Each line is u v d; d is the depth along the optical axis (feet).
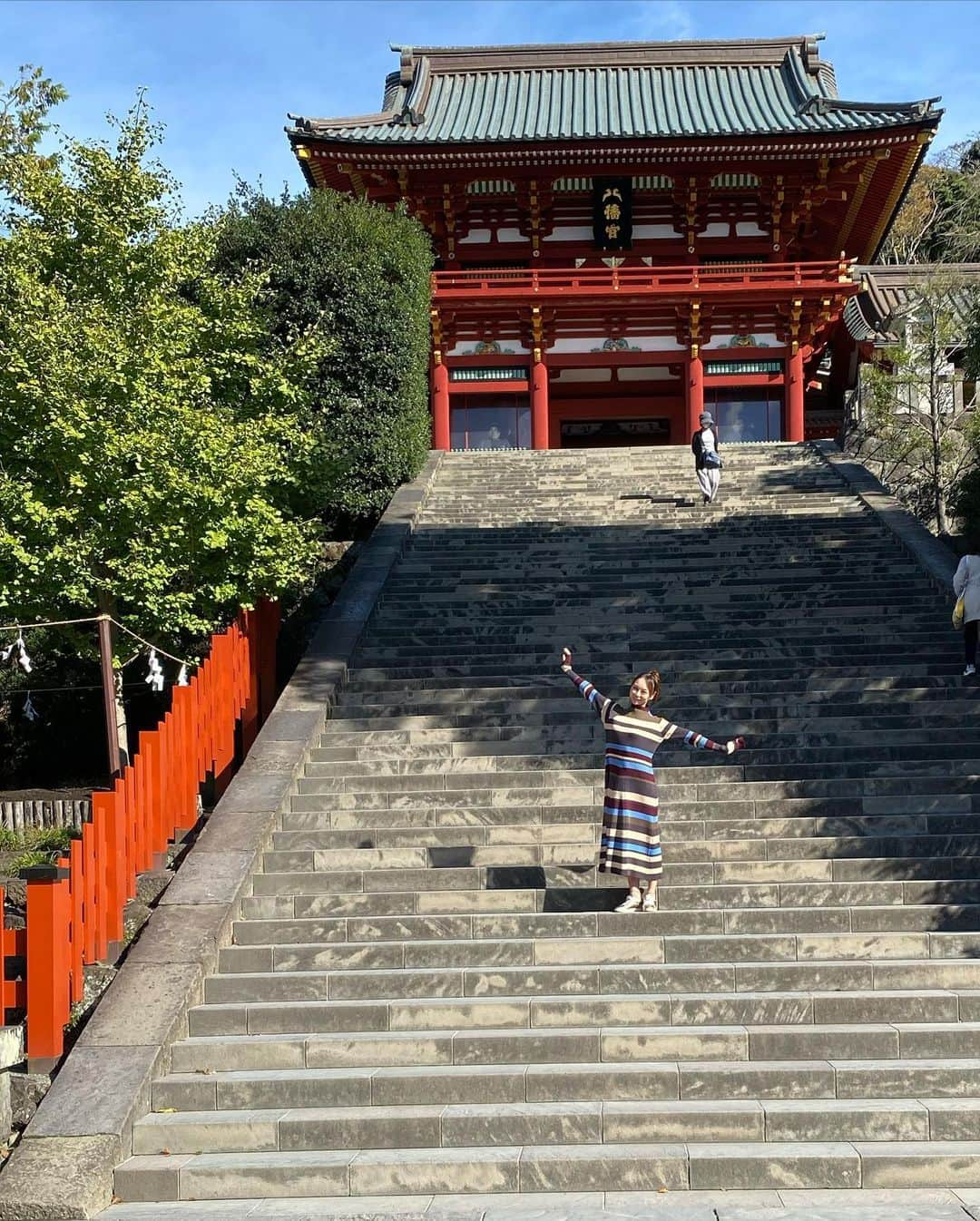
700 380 112.57
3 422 47.11
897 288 119.96
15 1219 21.65
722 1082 24.67
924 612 52.47
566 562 61.31
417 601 56.24
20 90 63.41
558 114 119.96
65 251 51.49
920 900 31.53
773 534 64.75
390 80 132.05
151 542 46.85
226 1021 27.55
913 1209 20.93
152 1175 23.06
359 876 33.68
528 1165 22.74
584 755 40.22
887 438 99.55
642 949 29.40
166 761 37.50
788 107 117.70
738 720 41.83
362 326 76.59
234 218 78.28
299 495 57.47
